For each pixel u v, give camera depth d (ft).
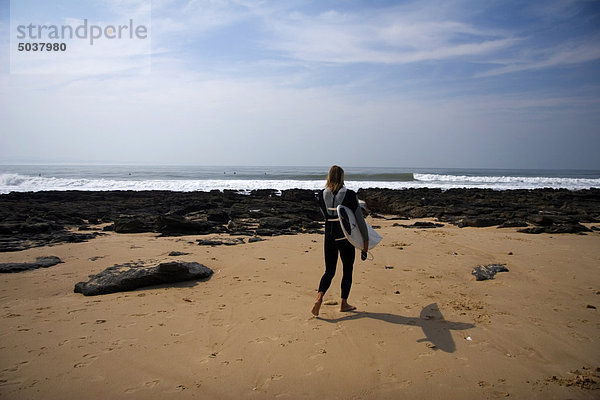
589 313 14.58
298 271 21.35
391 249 27.76
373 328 13.15
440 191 97.45
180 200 73.41
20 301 16.20
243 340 12.19
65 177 171.01
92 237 34.96
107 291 17.35
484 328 13.15
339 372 10.28
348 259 14.51
